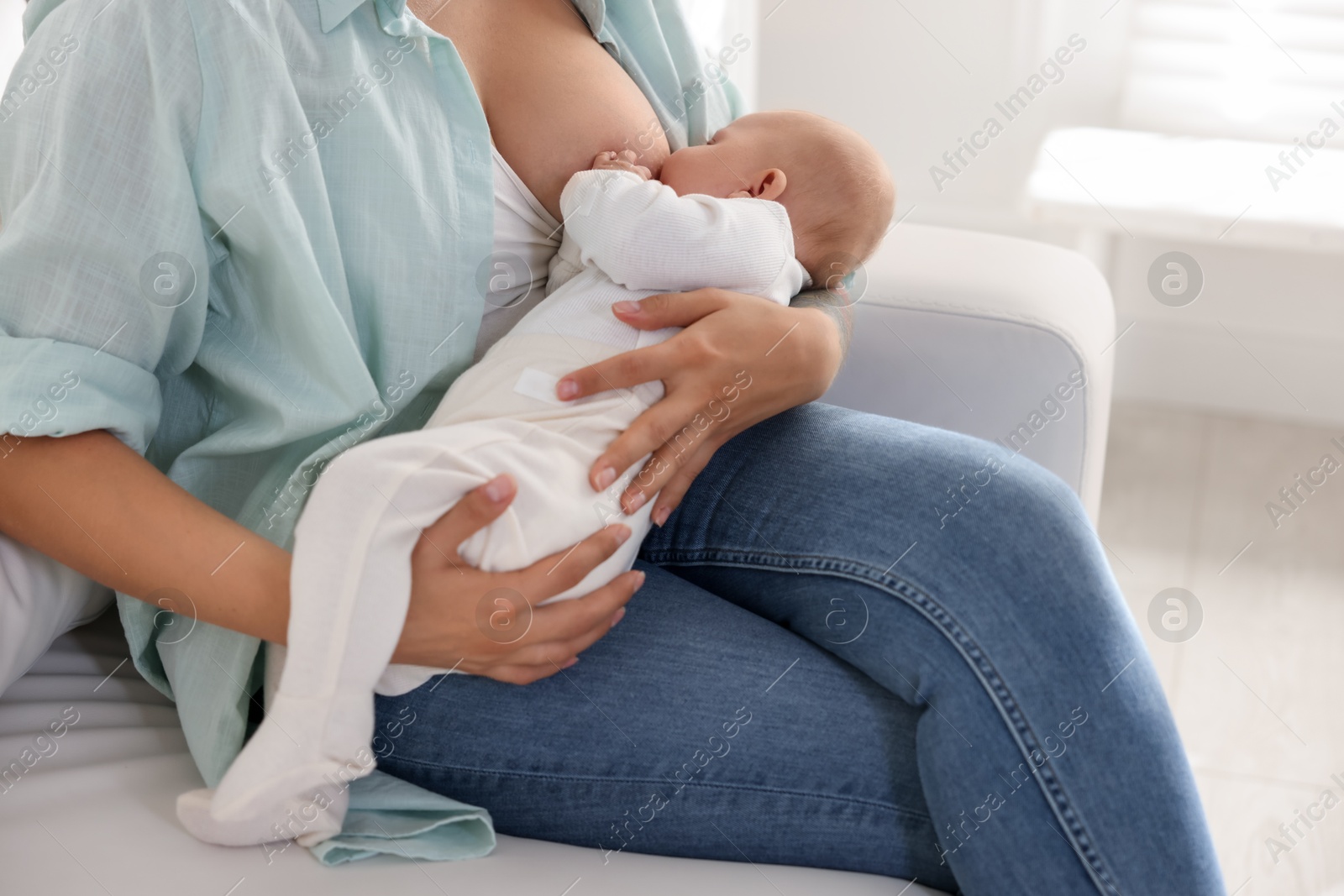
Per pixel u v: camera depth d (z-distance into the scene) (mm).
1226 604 1676
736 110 1265
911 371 1147
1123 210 2020
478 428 766
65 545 708
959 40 2252
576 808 779
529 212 928
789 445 914
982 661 751
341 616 694
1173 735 737
